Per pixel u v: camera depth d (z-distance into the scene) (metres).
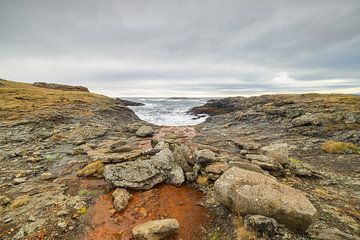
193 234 5.85
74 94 49.59
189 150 11.44
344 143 14.65
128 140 18.73
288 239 5.00
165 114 48.56
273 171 9.94
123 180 8.34
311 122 21.47
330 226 5.81
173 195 8.09
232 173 7.07
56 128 20.28
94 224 6.27
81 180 9.48
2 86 52.03
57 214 6.63
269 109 32.06
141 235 5.43
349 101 30.05
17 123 19.11
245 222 5.48
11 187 8.64
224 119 34.47
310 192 8.20
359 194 8.05
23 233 5.74
